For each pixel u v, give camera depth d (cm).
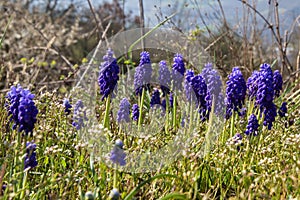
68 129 98
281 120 105
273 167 91
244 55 139
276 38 135
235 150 93
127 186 87
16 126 85
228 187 88
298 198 83
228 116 100
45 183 83
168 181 88
